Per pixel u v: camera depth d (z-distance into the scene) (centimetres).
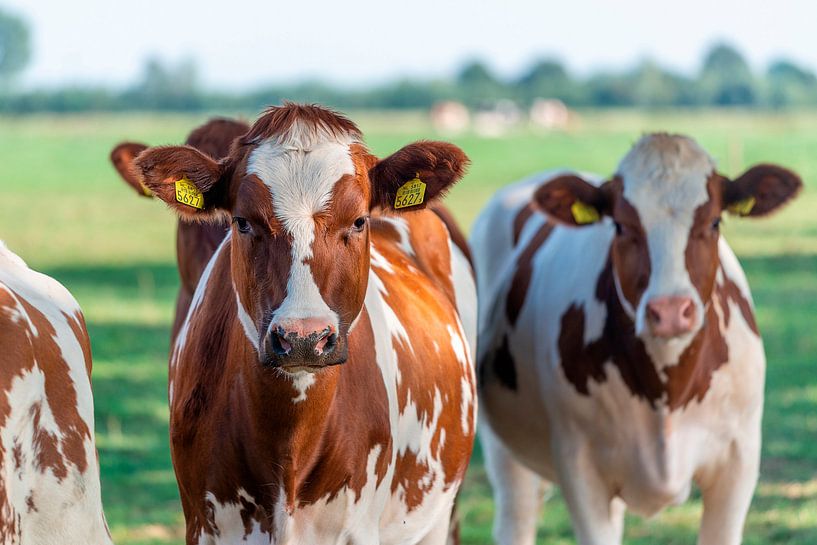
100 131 7031
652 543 876
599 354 684
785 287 1855
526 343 743
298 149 472
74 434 461
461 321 693
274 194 461
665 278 639
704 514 708
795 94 12212
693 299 633
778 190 684
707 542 703
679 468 682
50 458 447
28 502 436
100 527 475
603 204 695
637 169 672
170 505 951
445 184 503
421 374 569
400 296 590
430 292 635
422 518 587
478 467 1090
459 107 8094
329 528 510
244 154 480
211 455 505
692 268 647
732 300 696
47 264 2308
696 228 652
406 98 11556
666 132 696
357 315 481
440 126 7881
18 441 428
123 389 1298
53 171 4716
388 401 528
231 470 500
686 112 10450
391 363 541
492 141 5638
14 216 3247
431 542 617
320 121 482
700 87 12194
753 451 699
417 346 575
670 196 657
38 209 3447
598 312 689
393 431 533
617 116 9438
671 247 645
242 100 11794
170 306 1820
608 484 710
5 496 414
